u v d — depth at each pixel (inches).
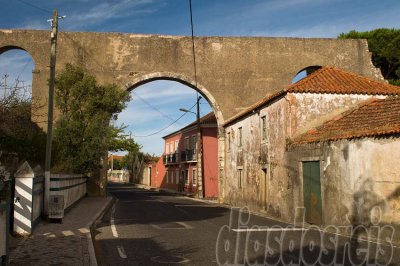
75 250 349.1
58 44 1099.9
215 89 1152.2
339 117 680.4
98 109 936.9
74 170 871.7
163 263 313.6
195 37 1159.0
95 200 973.8
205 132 1508.4
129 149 2647.6
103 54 1117.1
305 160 627.5
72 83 943.7
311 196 607.8
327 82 751.1
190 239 429.1
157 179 2309.3
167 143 2165.4
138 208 850.1
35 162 729.0
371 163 490.9
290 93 700.0
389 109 590.9
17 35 1092.5
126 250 367.9
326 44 1190.3
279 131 726.5
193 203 1055.0
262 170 821.2
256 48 1173.7
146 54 1135.0
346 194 528.4
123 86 1112.2
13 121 450.9
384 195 470.9
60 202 534.0
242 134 964.0
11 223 418.9
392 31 1475.1
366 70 1192.8
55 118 1046.4
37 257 318.0
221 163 1124.5
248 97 1156.5
